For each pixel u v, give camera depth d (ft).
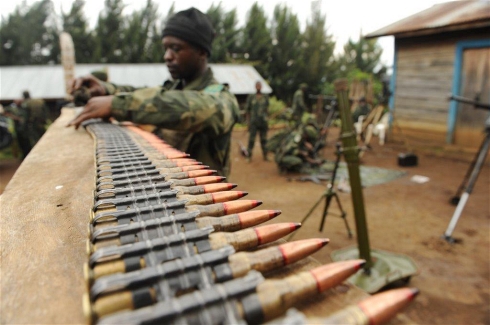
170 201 3.36
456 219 14.89
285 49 73.15
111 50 75.51
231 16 75.10
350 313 1.76
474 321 9.86
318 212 18.54
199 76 8.52
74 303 2.11
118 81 47.73
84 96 10.55
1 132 33.58
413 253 13.83
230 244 2.52
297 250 2.42
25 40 84.69
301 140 27.40
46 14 88.79
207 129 6.77
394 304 1.83
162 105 6.33
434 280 11.89
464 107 30.32
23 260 2.64
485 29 27.81
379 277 11.08
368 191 22.11
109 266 2.16
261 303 1.81
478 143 29.81
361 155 31.19
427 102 32.91
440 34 30.89
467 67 29.68
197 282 2.00
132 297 1.87
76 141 8.32
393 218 17.56
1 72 49.44
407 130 35.27
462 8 31.71
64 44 22.72
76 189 4.48
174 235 2.40
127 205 3.22
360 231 10.95
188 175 4.48
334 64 75.66
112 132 8.43
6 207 3.83
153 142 7.00
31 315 2.01
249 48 74.18
